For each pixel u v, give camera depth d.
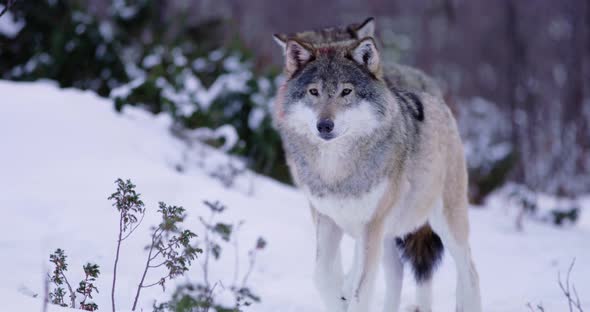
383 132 8.00
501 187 21.14
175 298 6.21
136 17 20.47
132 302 7.82
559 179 29.08
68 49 18.20
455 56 45.88
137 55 19.97
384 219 8.17
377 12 47.75
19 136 13.23
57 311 6.43
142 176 12.36
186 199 11.92
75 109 14.95
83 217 10.72
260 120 16.75
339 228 8.51
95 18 18.84
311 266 10.87
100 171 12.38
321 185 8.05
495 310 9.09
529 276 11.01
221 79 17.27
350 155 7.88
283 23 44.25
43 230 10.16
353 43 8.46
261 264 10.49
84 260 9.34
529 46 43.00
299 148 8.23
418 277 9.26
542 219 17.39
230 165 14.45
